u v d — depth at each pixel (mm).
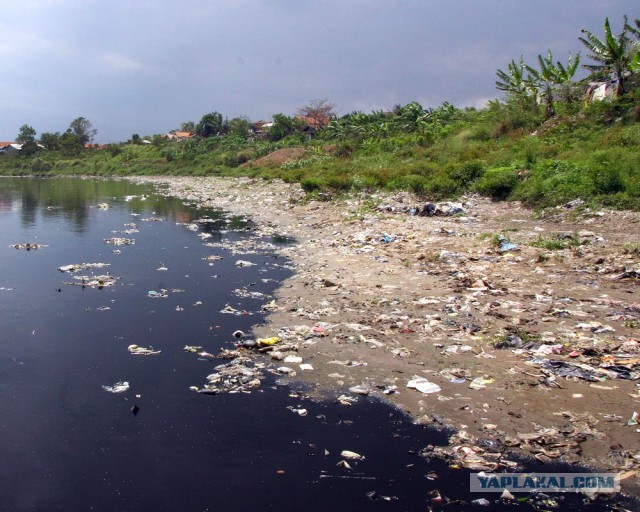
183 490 4340
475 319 8086
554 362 6391
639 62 26828
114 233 18391
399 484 4410
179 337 7824
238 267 12562
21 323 8477
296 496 4258
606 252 11305
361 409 5625
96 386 6223
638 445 4742
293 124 72562
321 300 9484
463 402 5652
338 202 22891
